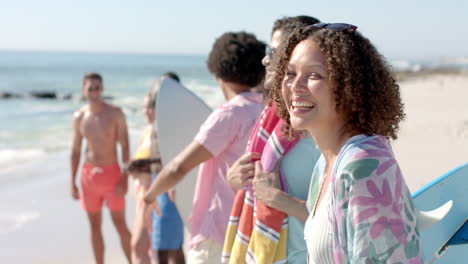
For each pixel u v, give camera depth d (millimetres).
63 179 8469
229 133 2332
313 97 1300
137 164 3760
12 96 29953
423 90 26906
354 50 1266
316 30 1374
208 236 2354
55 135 14016
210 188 2412
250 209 2016
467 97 20672
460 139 8992
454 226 2104
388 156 1183
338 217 1203
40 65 98688
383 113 1266
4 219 6312
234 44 2465
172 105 3178
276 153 1921
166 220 3822
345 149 1229
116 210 4875
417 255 1144
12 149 11555
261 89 2555
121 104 25172
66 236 5754
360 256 1133
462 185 2143
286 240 1893
